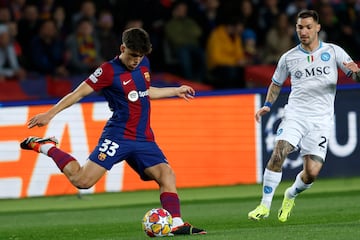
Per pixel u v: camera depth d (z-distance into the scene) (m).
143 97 27.64
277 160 30.11
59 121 44.50
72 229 32.91
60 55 54.81
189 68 57.12
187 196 43.12
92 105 44.84
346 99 46.59
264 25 60.50
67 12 58.72
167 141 45.78
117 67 27.33
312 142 30.39
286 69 30.97
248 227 31.23
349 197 40.66
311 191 43.44
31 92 52.50
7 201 43.84
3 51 53.19
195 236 26.67
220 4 59.88
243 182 46.31
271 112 46.28
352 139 46.78
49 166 44.56
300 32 30.20
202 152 46.06
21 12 56.44
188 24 57.59
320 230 27.67
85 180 27.70
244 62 57.47
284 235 26.42
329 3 62.25
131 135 27.61
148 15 58.31
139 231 31.38
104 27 54.81
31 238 30.62
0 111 44.09
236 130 46.22
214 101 46.09
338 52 30.28
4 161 44.28
